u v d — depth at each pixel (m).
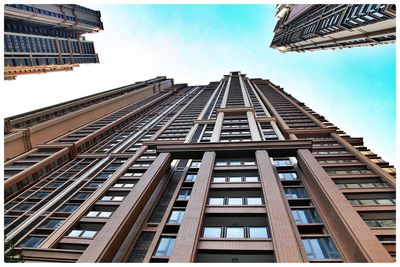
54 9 143.12
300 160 32.16
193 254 19.00
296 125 53.03
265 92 99.94
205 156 33.91
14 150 57.72
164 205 29.61
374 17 45.28
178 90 160.12
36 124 70.50
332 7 64.94
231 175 30.73
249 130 47.62
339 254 20.22
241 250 19.80
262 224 23.03
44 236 29.39
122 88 130.50
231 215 23.73
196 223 21.91
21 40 124.50
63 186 42.84
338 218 21.86
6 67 116.62
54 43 149.25
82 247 26.75
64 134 69.56
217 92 102.75
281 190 28.09
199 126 55.38
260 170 29.41
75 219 29.80
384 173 32.00
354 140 44.72
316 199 26.33
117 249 23.05
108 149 60.75
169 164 35.88
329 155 38.91
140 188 29.11
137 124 81.75
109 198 34.53
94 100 103.19
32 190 44.38
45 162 51.22
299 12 100.19
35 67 135.88
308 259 19.95
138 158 45.41
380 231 23.61
